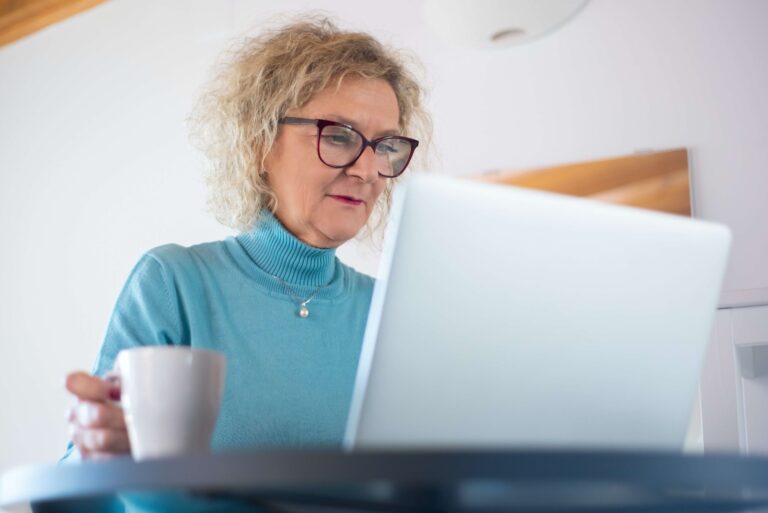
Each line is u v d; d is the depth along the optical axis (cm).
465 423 86
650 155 263
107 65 361
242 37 297
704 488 74
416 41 303
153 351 86
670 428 97
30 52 383
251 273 151
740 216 252
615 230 92
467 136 290
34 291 359
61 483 73
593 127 274
